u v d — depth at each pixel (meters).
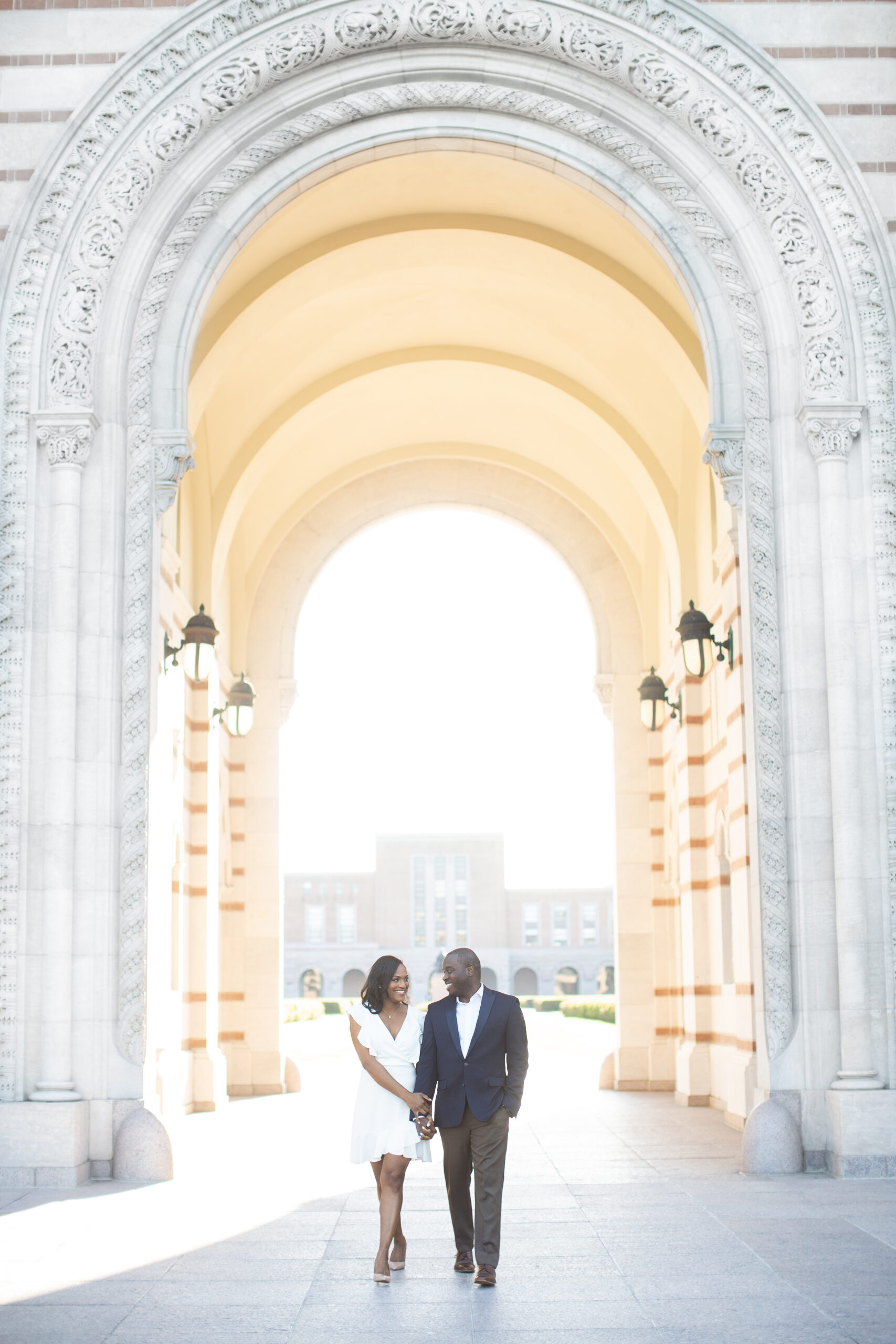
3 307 11.23
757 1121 10.54
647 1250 7.76
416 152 12.07
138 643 11.02
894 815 10.72
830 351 11.29
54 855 10.52
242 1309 6.54
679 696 18.19
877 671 10.93
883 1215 8.64
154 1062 10.92
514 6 11.64
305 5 11.63
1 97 11.62
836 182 11.50
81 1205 9.23
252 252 13.52
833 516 11.09
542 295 16.45
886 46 11.80
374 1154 7.16
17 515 10.94
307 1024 42.50
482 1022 7.21
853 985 10.48
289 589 21.11
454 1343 5.91
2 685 10.71
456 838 89.38
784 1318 6.28
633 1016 19.73
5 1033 10.31
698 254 11.77
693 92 11.59
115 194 11.40
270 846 20.19
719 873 16.70
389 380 18.91
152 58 11.55
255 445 17.78
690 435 17.38
